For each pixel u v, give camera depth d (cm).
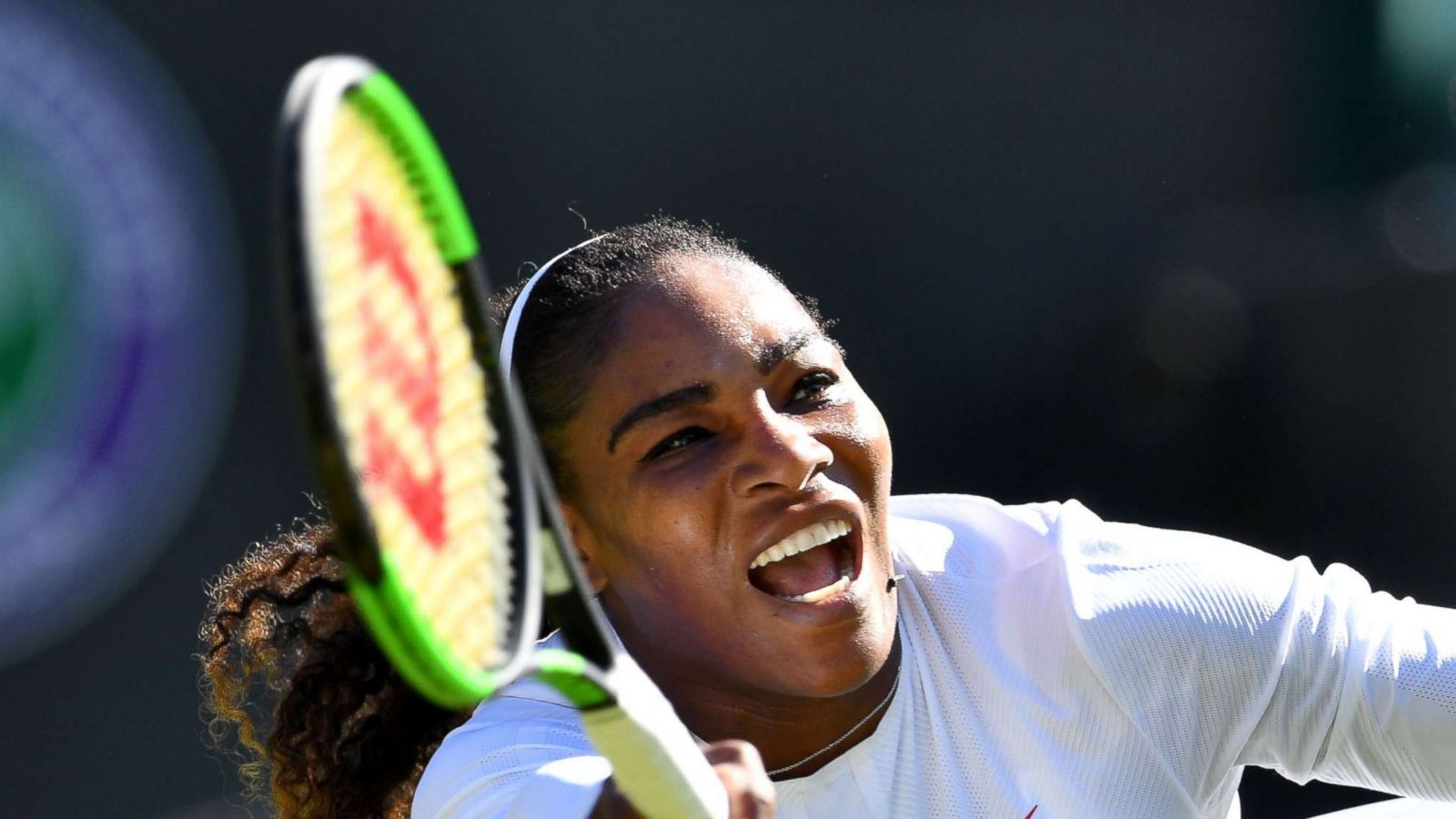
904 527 706
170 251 1692
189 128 1734
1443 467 2516
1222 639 643
